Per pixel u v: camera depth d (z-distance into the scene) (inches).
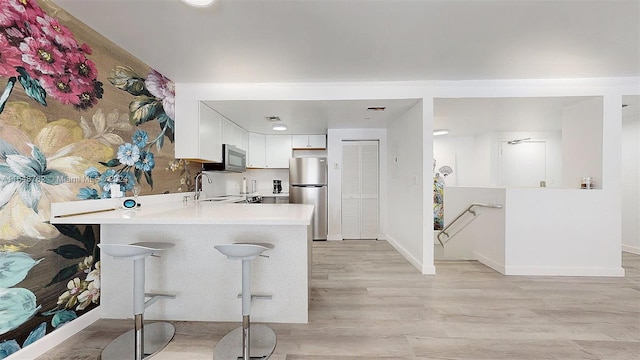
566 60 99.6
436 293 100.9
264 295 82.7
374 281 113.0
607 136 117.9
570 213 121.4
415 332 75.0
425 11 70.6
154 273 84.0
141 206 94.8
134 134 96.1
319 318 83.1
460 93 120.3
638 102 125.3
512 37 83.4
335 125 180.2
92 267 79.4
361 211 195.8
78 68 73.9
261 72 110.3
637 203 155.9
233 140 165.9
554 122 171.5
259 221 64.9
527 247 122.6
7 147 57.6
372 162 194.1
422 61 100.8
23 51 60.5
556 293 100.8
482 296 98.3
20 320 60.2
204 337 74.0
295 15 72.1
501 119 163.5
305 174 193.0
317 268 130.0
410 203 140.9
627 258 147.0
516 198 123.0
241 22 75.2
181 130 121.4
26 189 61.2
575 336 72.8
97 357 64.6
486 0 66.2
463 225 156.9
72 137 72.3
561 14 71.3
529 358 63.9
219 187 171.6
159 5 67.3
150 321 82.4
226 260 83.3
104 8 68.5
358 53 94.1
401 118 154.5
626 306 90.1
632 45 87.7
